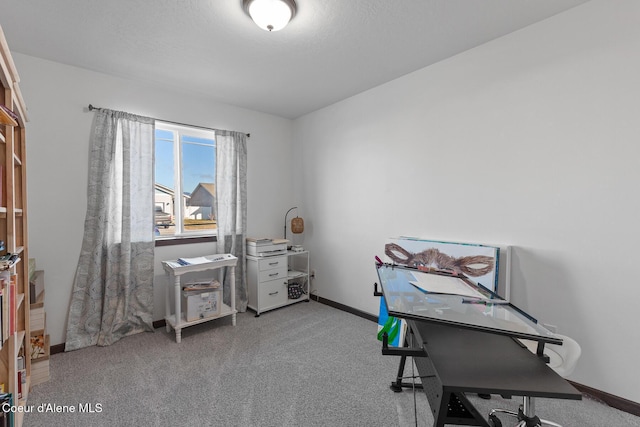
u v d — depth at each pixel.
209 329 2.96
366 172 3.23
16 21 1.94
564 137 1.93
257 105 3.62
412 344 1.59
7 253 1.57
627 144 1.71
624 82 1.71
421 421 1.69
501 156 2.22
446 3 1.81
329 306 3.68
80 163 2.59
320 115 3.76
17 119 1.68
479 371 0.98
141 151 2.86
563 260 1.95
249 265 3.54
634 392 1.71
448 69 2.51
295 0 1.76
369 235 3.23
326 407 1.81
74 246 2.56
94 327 2.59
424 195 2.72
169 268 2.77
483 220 2.33
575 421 1.67
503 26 2.06
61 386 1.99
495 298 1.31
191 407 1.80
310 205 3.95
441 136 2.58
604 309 1.80
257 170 3.84
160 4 1.79
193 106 3.27
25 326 1.92
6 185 1.58
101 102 2.69
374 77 2.88
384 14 1.91
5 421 1.31
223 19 1.94
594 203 1.82
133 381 2.06
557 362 1.48
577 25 1.86
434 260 2.49
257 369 2.22
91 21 1.95
